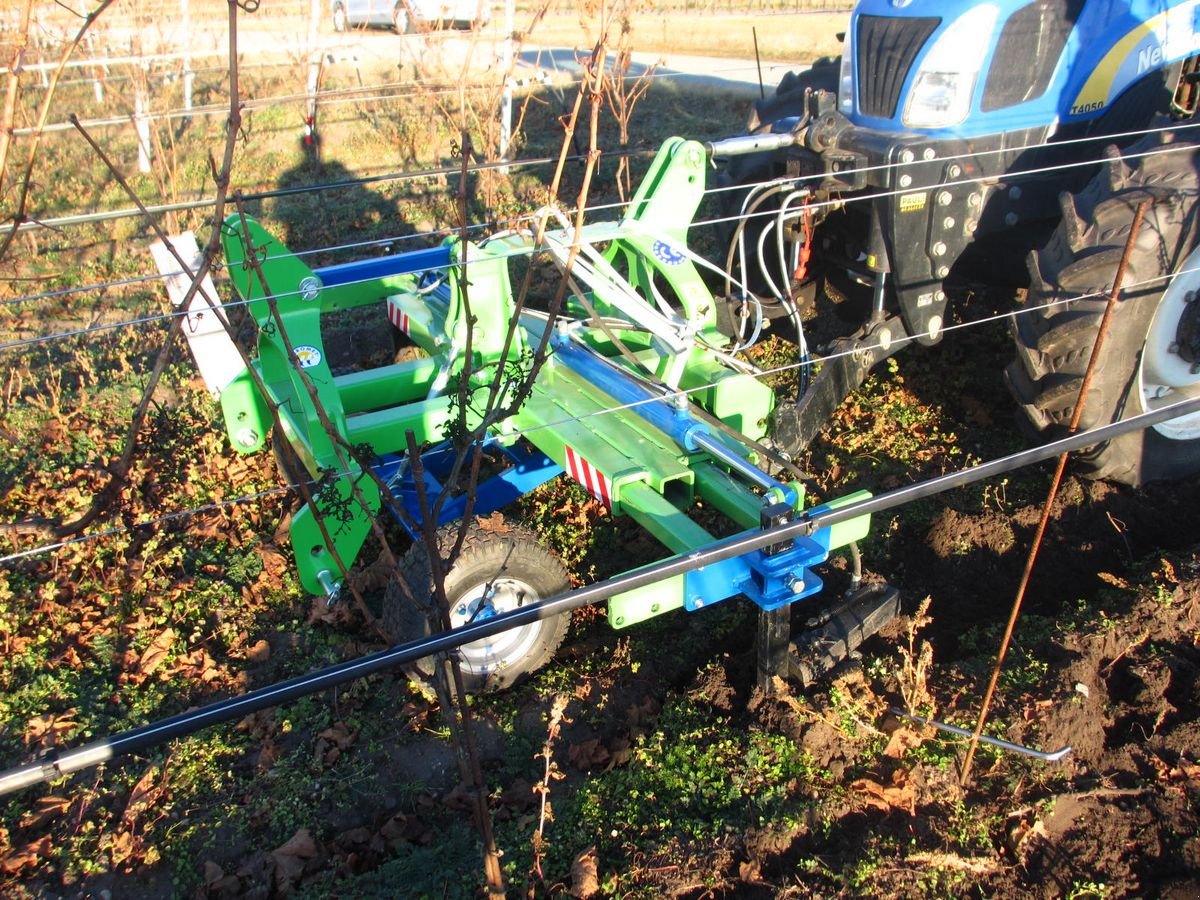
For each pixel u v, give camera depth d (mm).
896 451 5262
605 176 10086
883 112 4848
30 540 4977
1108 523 4551
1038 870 3082
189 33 12414
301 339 3801
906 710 3578
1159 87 5086
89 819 3561
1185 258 4035
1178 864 3078
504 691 4055
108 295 7926
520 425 4395
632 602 3359
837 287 5762
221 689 4129
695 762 3477
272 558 4805
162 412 5895
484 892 3105
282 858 3363
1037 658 3801
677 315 4656
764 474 3520
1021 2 4535
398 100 13008
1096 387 4082
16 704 4066
